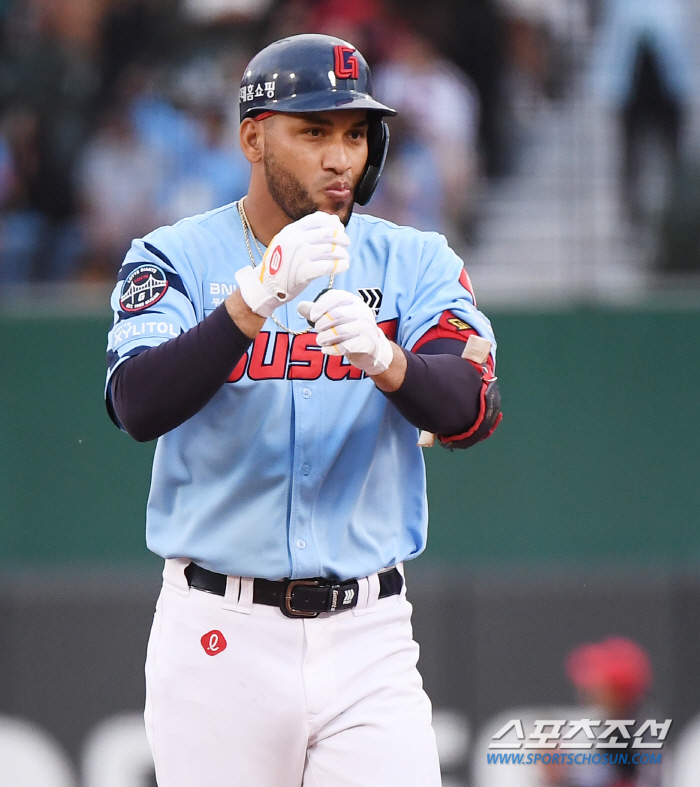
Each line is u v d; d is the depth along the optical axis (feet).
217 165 74.49
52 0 74.64
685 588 57.82
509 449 63.16
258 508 27.22
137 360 24.95
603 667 57.47
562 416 63.36
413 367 24.84
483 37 75.97
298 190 26.02
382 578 28.22
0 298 71.20
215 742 27.48
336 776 27.09
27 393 63.21
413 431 28.78
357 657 27.63
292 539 27.14
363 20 76.13
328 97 25.48
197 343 24.14
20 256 72.90
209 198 74.23
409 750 26.94
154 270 26.89
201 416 27.20
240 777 27.53
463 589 57.88
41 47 74.64
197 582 27.91
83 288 72.59
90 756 56.90
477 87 75.97
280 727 27.30
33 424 63.05
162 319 26.20
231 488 27.17
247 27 76.18
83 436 63.05
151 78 75.31
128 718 57.31
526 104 75.51
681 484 63.21
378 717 27.20
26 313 63.46
